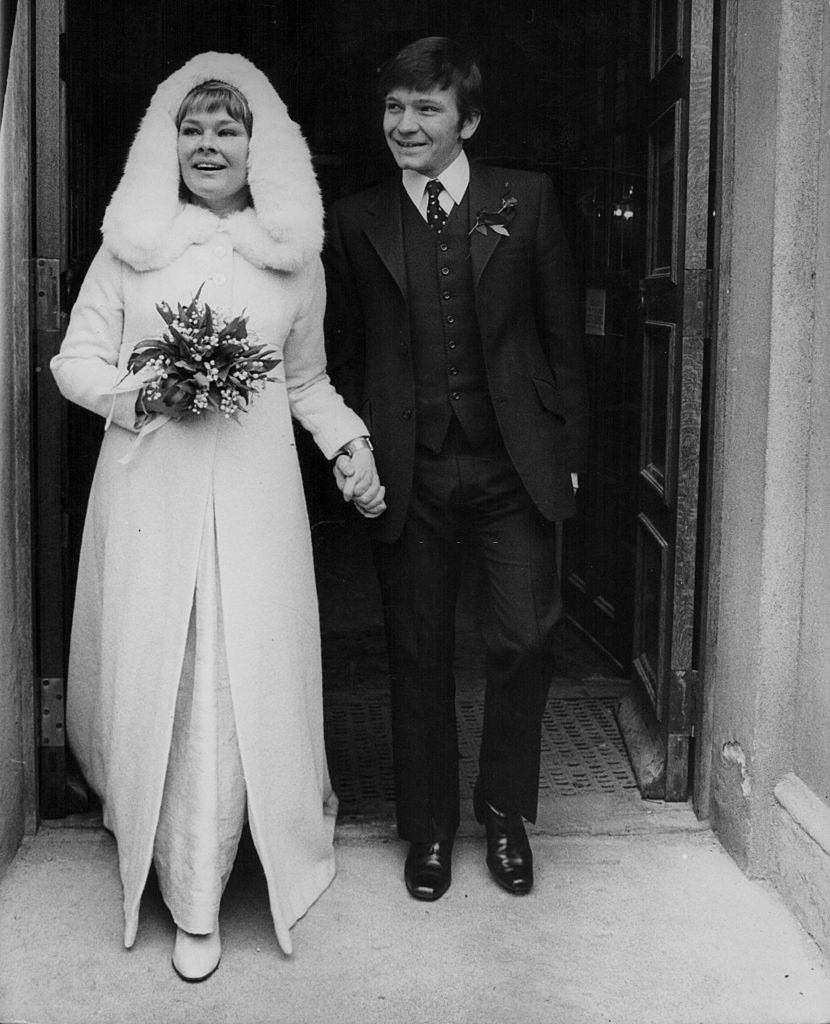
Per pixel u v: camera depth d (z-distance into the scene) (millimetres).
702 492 3225
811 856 2750
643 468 3701
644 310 3646
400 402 2826
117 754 2715
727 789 3146
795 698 2922
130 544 2652
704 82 3059
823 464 2748
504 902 2924
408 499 2826
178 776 2650
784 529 2861
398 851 3164
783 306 2777
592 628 4727
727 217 3055
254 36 5227
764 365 2836
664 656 3395
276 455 2703
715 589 3207
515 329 2820
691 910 2893
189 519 2600
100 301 2664
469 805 3438
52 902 2877
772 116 2758
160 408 2510
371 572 5953
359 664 4742
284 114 2662
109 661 2732
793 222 2756
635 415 4168
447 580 2939
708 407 3182
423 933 2795
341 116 5402
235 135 2594
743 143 2949
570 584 4992
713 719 3254
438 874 2945
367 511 2840
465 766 3730
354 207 2863
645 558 3729
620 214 4223
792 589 2893
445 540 2910
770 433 2818
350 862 3105
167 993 2566
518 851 2988
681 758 3375
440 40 2684
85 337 2670
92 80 3627
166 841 2670
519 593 2871
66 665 3230
